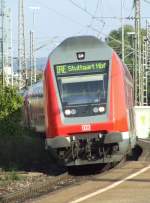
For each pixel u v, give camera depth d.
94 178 32.72
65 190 28.64
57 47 38.59
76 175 38.09
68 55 37.84
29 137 55.75
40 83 54.66
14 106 50.22
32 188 32.16
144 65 117.00
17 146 49.97
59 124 36.69
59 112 36.88
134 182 29.56
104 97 37.00
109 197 24.95
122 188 27.59
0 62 83.19
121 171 35.22
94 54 37.81
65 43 38.53
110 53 37.88
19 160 48.50
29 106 64.06
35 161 50.22
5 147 48.09
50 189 32.00
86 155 37.22
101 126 36.50
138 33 84.81
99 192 26.62
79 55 37.75
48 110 37.25
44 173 40.50
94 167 41.31
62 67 37.59
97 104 36.88
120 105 37.00
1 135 48.91
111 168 38.66
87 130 36.47
